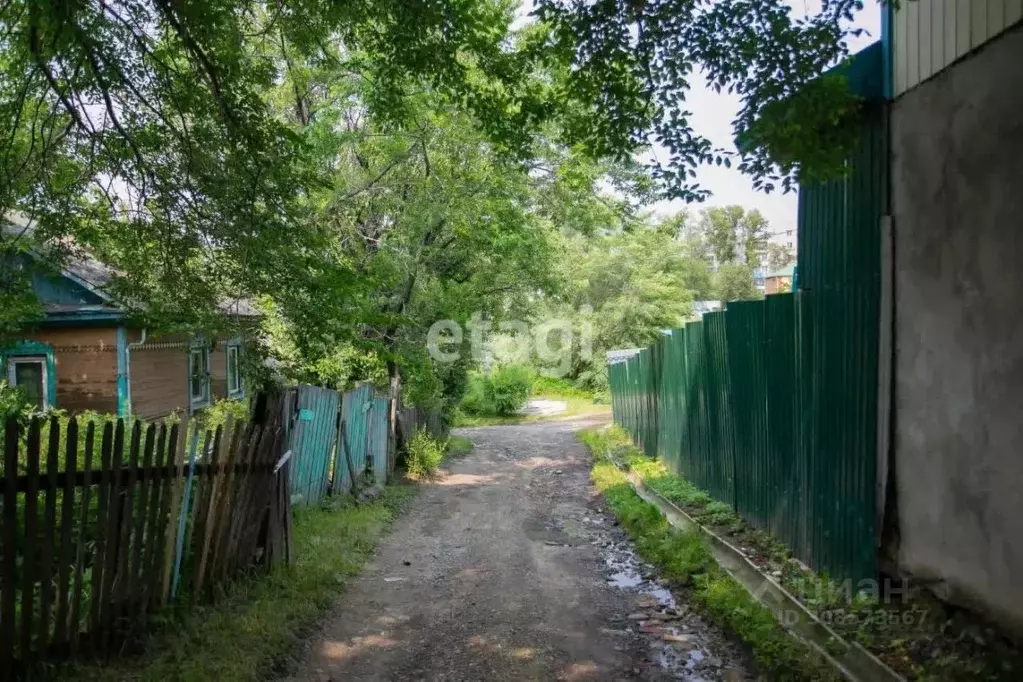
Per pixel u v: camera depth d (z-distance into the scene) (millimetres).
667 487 10469
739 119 4746
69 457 3963
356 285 7027
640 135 5500
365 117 12242
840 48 4586
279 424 6738
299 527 8195
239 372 7723
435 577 6977
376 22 6199
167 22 5656
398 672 4691
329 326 7004
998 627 4164
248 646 4688
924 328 4848
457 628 5520
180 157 5988
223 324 7012
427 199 12602
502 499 11734
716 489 9359
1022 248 3957
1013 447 4047
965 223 4430
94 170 6230
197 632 4766
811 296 6375
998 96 4129
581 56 5289
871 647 4492
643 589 6574
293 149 6227
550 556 7824
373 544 8211
